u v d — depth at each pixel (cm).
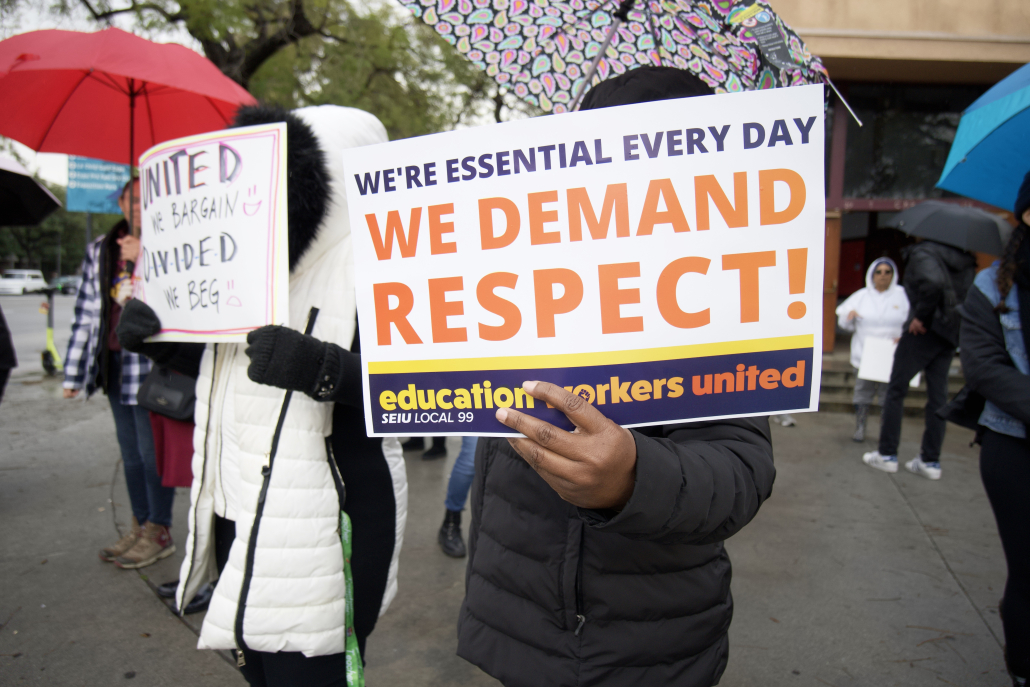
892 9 853
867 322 566
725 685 241
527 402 96
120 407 316
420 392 101
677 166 91
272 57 894
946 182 240
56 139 302
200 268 151
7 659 249
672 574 110
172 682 239
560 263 95
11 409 668
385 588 158
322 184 146
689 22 156
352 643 145
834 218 938
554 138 94
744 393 93
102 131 307
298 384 132
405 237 101
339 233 155
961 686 241
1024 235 188
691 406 93
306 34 812
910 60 865
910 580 321
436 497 421
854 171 979
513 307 96
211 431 157
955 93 966
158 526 327
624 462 82
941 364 471
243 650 144
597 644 110
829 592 309
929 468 479
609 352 94
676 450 90
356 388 137
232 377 152
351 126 159
